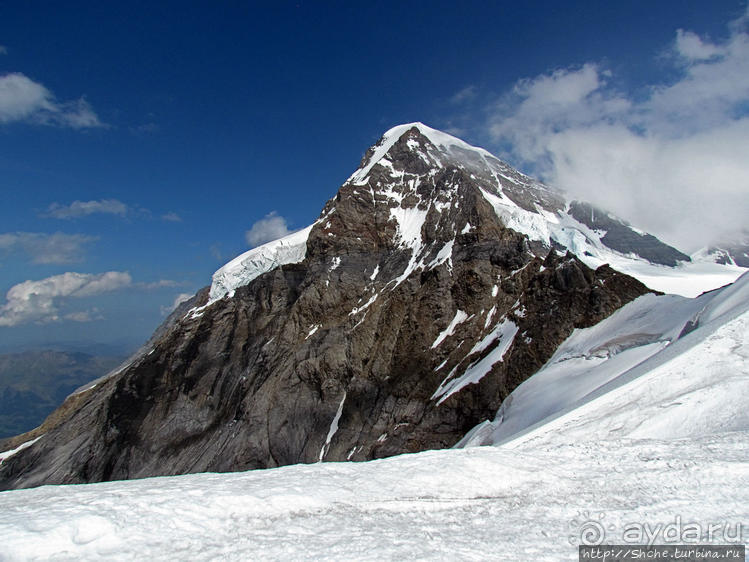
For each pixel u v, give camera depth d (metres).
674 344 30.08
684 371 25.17
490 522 11.85
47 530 9.89
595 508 12.51
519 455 16.50
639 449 16.86
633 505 12.56
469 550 10.12
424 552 9.97
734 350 25.42
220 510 11.71
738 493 12.90
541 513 12.35
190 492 12.42
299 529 11.15
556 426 24.70
